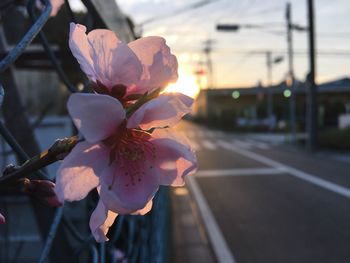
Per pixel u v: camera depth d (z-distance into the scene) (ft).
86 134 2.50
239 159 72.08
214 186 45.98
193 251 24.50
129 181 2.69
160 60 2.87
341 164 63.46
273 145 103.40
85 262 8.77
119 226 7.23
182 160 2.85
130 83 2.81
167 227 22.09
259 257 23.50
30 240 13.92
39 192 2.91
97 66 2.78
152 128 2.79
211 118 221.66
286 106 183.62
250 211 34.14
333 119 176.65
